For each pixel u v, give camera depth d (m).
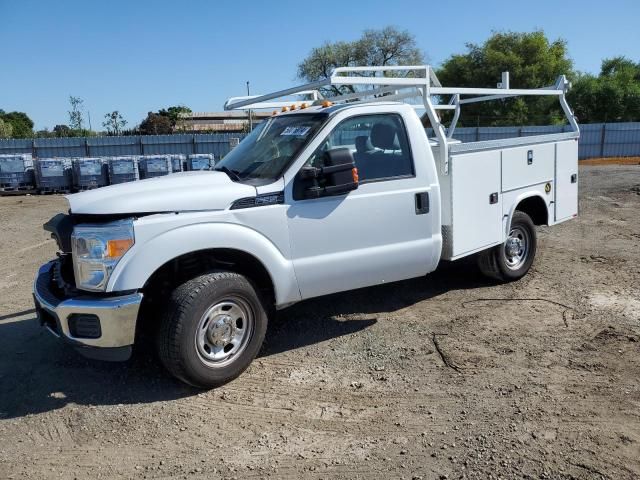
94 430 3.80
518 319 5.54
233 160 5.20
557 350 4.79
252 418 3.89
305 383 4.37
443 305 6.02
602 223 10.66
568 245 8.72
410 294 6.40
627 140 34.19
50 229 4.44
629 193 14.75
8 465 3.42
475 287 6.61
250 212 4.33
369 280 5.02
